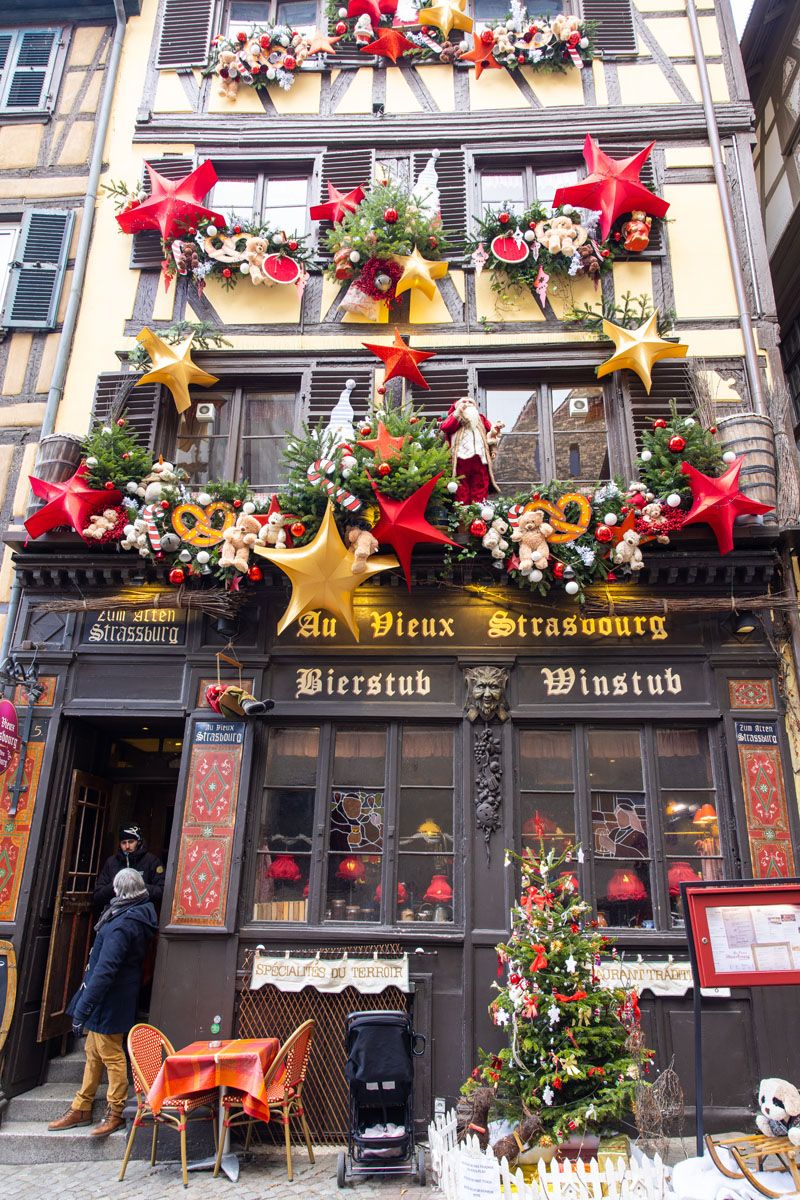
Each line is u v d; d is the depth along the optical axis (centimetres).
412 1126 548
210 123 927
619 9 946
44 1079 692
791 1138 433
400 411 750
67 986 725
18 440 838
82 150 941
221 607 715
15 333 875
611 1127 549
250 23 988
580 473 804
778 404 793
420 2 942
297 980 647
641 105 905
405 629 731
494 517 703
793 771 686
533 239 833
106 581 755
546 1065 522
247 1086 535
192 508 721
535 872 609
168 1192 527
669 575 719
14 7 1003
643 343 775
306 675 730
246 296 864
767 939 474
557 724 712
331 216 863
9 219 924
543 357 819
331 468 685
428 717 710
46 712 734
